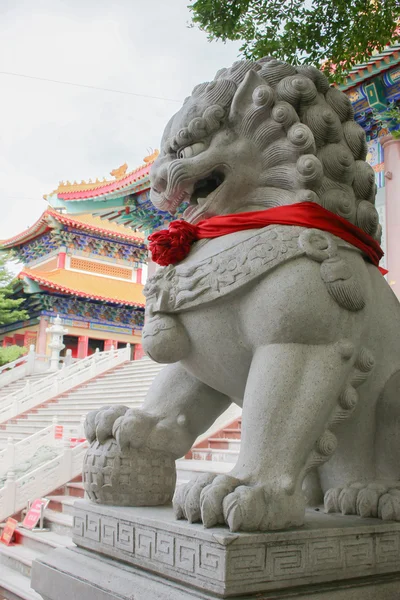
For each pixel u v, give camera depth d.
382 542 1.86
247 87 2.08
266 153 2.08
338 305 1.86
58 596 1.99
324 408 1.79
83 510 2.17
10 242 31.97
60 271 28.92
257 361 1.85
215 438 7.57
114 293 29.34
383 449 2.07
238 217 2.00
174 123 2.21
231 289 1.84
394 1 4.26
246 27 4.54
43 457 7.96
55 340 19.95
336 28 4.39
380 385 2.03
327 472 2.14
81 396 13.80
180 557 1.64
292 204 1.98
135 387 13.01
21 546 5.91
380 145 9.76
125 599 1.66
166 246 2.05
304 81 2.10
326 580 1.70
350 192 2.16
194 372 2.09
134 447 2.10
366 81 9.45
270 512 1.61
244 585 1.50
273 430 1.74
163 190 2.23
